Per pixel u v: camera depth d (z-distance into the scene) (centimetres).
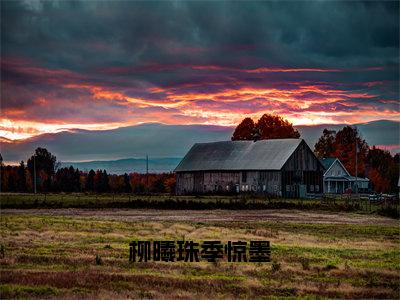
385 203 8225
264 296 2414
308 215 7144
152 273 2902
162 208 7919
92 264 3150
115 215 6862
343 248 4012
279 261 3362
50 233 4691
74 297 2320
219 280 2714
